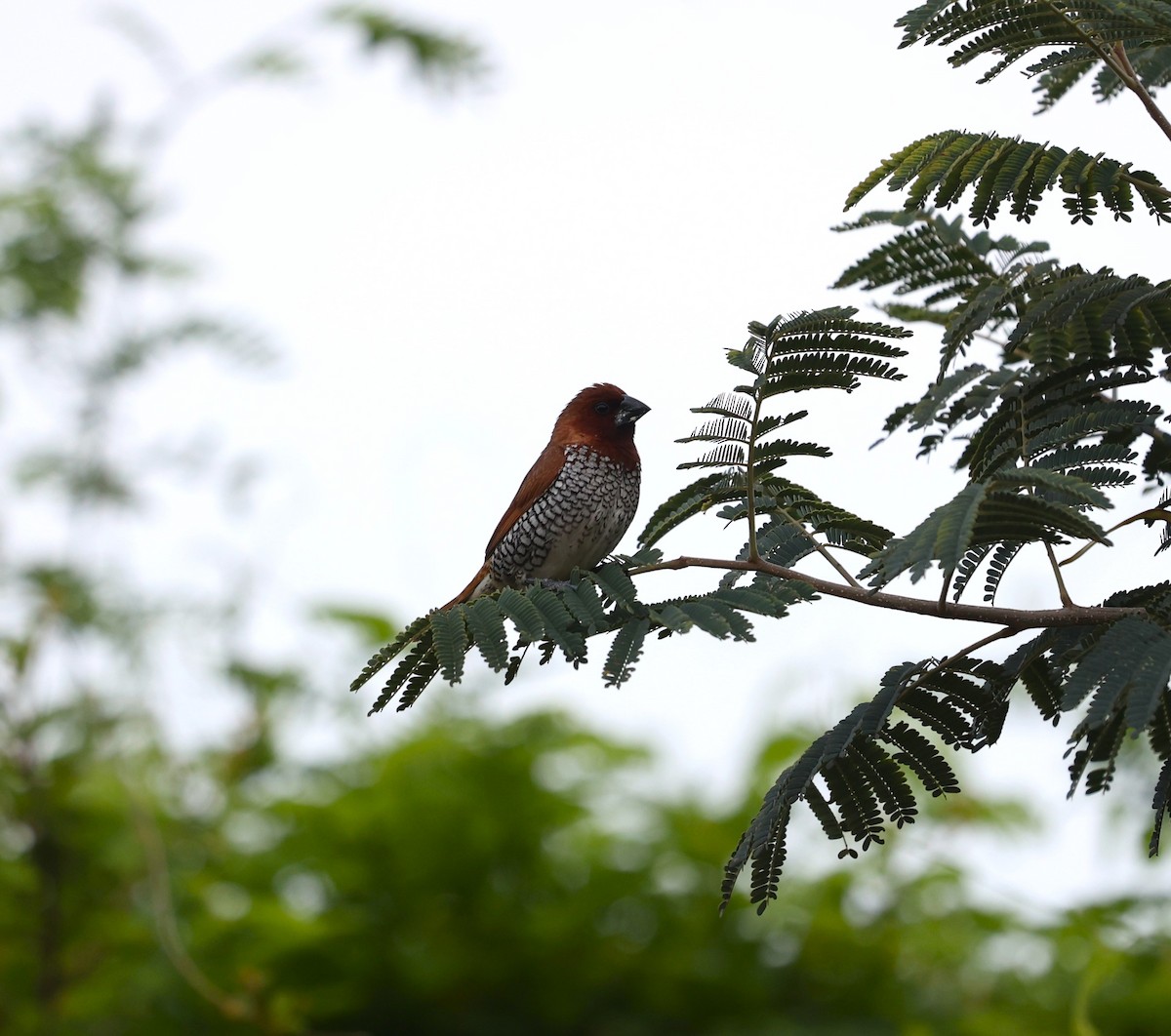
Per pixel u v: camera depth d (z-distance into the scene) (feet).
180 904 35.06
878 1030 33.22
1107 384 19.77
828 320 19.02
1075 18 18.80
